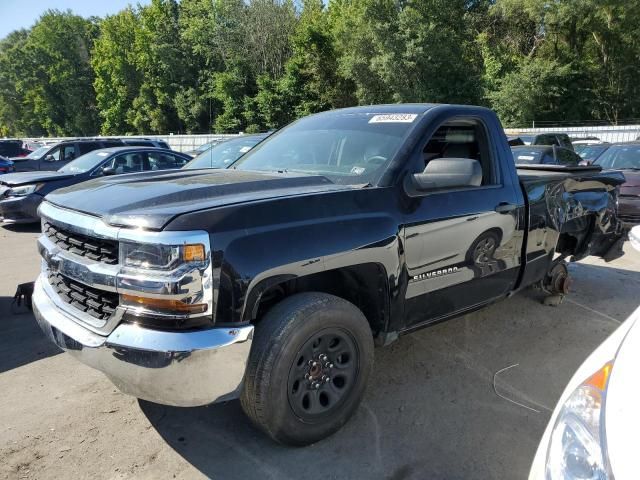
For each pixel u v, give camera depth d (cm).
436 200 323
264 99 4544
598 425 150
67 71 6875
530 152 1088
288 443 273
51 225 298
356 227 277
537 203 406
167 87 5684
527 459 275
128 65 6056
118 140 1578
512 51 4209
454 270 341
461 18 3856
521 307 516
